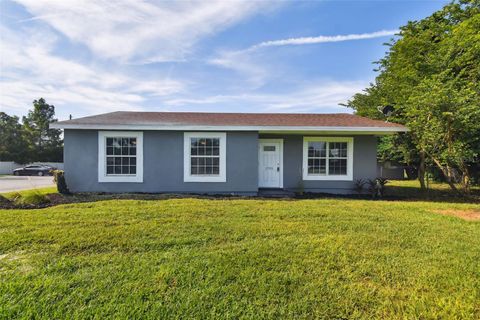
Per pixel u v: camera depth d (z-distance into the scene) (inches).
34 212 229.9
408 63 565.6
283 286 109.7
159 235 171.0
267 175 426.3
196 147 377.1
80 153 366.3
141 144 372.5
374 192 387.2
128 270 122.6
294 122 397.7
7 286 107.5
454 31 480.7
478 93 360.8
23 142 1421.0
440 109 338.3
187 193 375.6
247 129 363.6
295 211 243.4
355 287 109.4
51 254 141.1
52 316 90.8
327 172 420.8
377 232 182.4
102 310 93.7
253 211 242.2
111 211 235.0
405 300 100.8
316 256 139.7
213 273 120.3
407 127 384.2
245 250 147.9
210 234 174.7
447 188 480.4
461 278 117.1
